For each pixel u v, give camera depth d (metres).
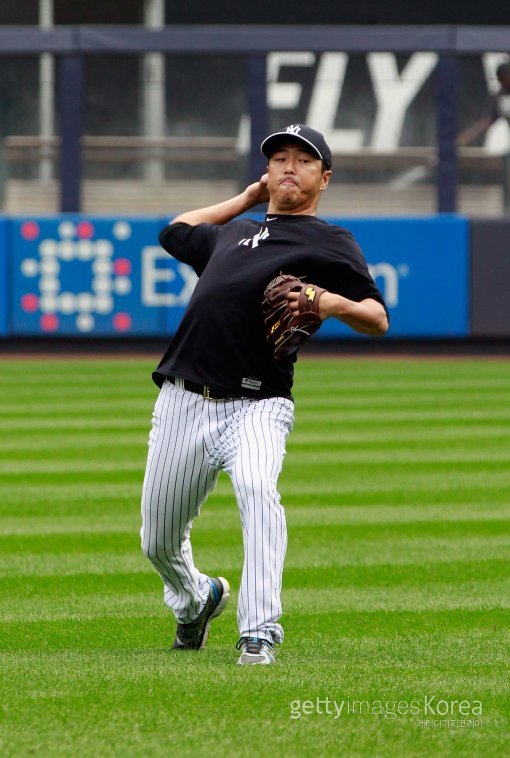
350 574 20.59
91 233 60.75
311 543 23.06
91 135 65.06
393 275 61.00
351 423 38.75
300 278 14.37
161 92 65.00
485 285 60.84
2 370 54.94
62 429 37.28
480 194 64.69
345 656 15.13
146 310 61.00
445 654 15.27
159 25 74.12
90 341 62.06
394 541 23.23
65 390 47.28
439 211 62.88
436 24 74.38
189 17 74.44
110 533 23.81
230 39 62.81
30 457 32.53
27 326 61.00
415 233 60.81
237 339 14.27
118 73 64.88
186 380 14.38
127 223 60.81
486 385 49.34
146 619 17.56
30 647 15.86
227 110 65.25
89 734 11.25
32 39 62.38
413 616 17.72
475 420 39.53
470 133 64.38
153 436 14.75
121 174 65.44
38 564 21.27
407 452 33.47
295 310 13.70
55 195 65.25
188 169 65.50
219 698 12.36
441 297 60.97
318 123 65.12
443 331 61.06
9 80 64.62
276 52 62.84
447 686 13.16
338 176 65.69
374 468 31.11
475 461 32.19
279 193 14.61
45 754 10.73
